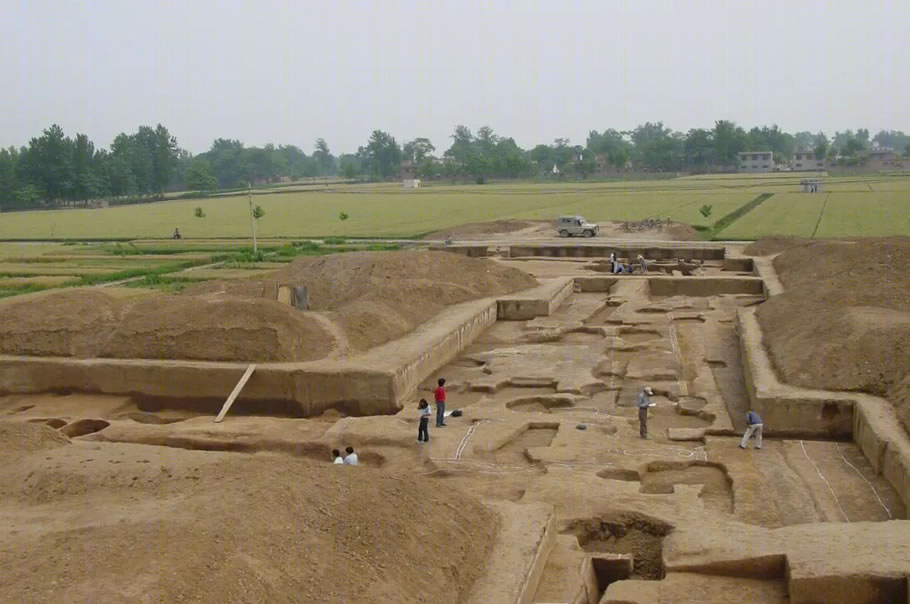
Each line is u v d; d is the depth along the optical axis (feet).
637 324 97.45
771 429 60.80
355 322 80.64
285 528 32.99
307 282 106.63
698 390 71.31
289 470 39.09
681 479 52.95
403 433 60.64
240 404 71.41
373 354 75.25
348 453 53.57
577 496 48.37
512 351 87.45
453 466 54.54
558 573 38.88
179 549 30.09
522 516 41.55
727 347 86.38
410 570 33.42
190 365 72.49
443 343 82.79
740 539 39.99
